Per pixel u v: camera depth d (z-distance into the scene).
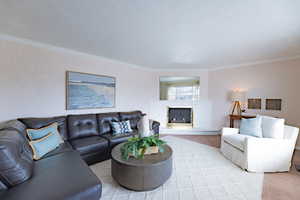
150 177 1.77
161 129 4.82
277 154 2.30
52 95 2.82
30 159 1.49
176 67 4.77
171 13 1.69
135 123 3.72
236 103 4.30
